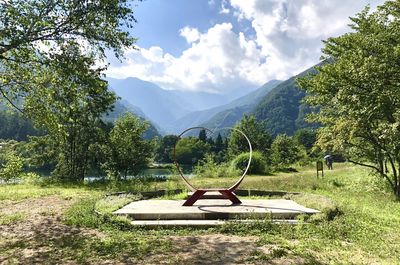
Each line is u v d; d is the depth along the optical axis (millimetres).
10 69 11023
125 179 23938
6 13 8844
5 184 20500
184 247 6809
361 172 20719
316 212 9133
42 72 10812
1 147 21703
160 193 14367
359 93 12859
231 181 20125
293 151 40969
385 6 13438
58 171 26625
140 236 7668
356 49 13977
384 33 13047
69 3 9633
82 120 23016
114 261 6020
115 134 25359
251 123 40156
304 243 6996
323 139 15977
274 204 10664
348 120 14078
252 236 7664
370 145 15633
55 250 6629
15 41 8680
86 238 7422
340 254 6324
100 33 10414
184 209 9727
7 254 6414
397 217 9477
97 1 9883
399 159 13750
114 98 23609
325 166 37219
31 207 11203
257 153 28578
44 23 9117
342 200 12273
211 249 6668
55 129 11781
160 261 6000
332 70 13664
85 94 11141
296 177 21391
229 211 9242
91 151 25203
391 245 6883
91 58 10312
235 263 5875
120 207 10195
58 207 11062
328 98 15188
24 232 8023
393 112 12508
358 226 8242
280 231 7883
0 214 10000
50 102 11039
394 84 12398
